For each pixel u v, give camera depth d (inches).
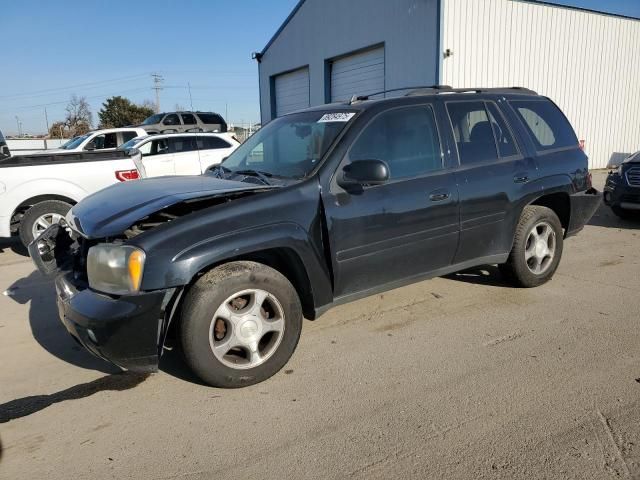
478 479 99.5
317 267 143.1
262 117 912.3
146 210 129.6
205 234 126.0
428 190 163.2
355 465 104.7
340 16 682.8
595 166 741.9
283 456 108.1
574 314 181.3
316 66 745.6
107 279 122.6
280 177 153.2
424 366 145.8
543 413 120.8
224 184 151.3
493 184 179.9
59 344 169.3
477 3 561.9
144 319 119.7
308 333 170.2
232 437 115.2
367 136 155.5
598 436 111.4
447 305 192.1
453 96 180.9
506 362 146.7
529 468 102.0
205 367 128.5
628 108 754.8
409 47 580.7
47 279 246.8
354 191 149.3
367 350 156.7
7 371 150.5
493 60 589.0
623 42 718.5
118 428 120.1
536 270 203.5
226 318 130.1
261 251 140.0
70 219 150.1
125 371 147.6
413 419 120.0
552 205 216.4
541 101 212.7
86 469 105.8
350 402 128.0
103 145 577.6
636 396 127.1
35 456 110.6
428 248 166.2
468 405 125.0
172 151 482.0
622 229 339.0
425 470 102.4
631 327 169.3
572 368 142.2
